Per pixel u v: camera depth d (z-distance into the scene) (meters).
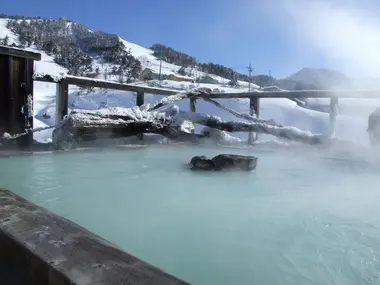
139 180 2.85
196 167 3.39
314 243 1.50
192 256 1.35
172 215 1.89
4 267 1.00
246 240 1.53
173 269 1.23
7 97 4.28
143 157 4.24
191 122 5.82
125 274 0.77
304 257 1.36
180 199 2.25
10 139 4.24
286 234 1.61
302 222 1.79
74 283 0.72
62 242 0.95
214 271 1.23
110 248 0.92
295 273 1.22
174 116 5.66
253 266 1.27
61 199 2.16
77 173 3.06
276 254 1.38
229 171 3.33
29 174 2.93
